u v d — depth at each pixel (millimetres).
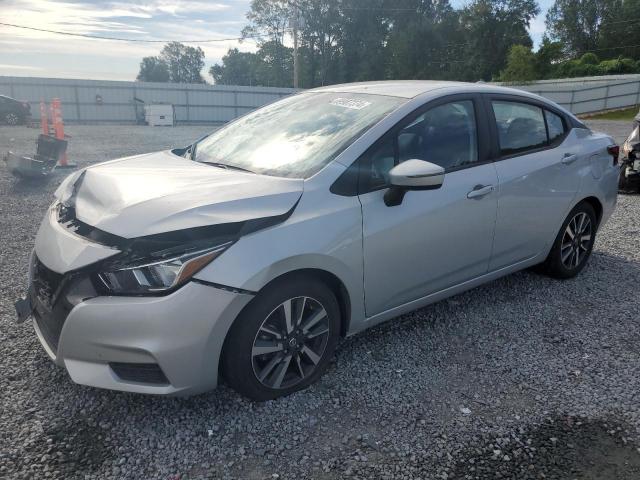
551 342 3580
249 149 3500
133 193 2770
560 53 58406
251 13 67938
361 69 68500
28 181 8969
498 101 3898
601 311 4074
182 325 2428
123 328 2410
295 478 2332
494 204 3666
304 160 3123
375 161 3102
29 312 2945
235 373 2676
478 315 3959
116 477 2307
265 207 2686
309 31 68188
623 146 8867
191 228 2482
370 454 2484
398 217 3113
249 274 2520
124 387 2488
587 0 83750
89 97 31766
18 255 5102
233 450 2492
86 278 2502
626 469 2416
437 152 3422
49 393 2871
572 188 4320
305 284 2797
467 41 68750
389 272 3154
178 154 3969
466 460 2455
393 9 69000
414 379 3104
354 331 3156
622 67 61750
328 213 2842
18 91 30375
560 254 4488
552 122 4340
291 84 70688
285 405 2826
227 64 99688
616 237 6051
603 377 3168
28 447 2461
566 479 2352
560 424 2725
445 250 3438
